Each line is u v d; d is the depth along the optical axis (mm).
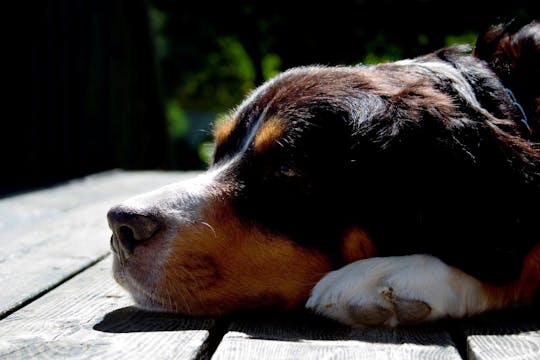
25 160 1680
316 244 606
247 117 653
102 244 874
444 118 599
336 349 501
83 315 590
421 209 589
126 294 653
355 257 610
